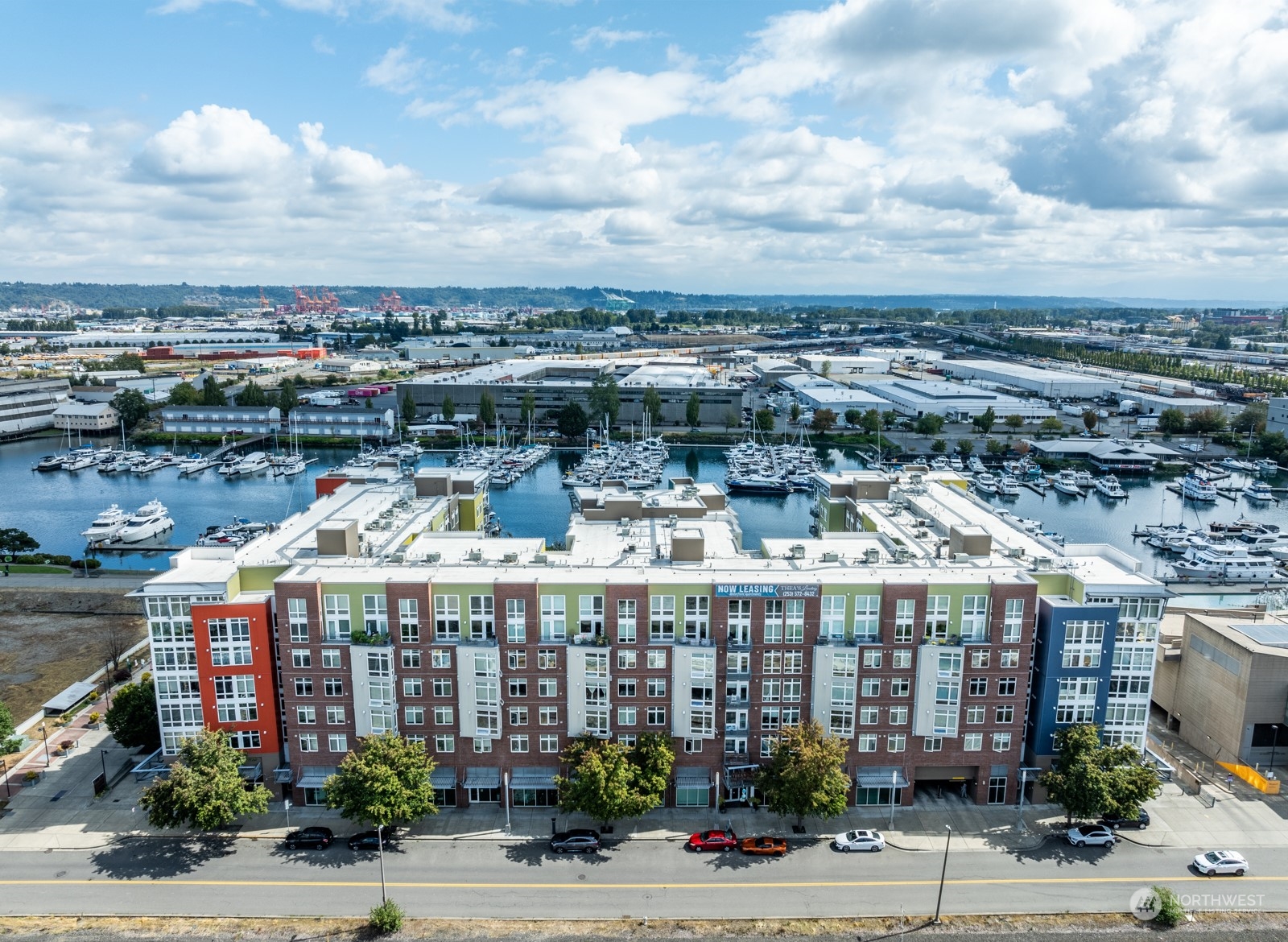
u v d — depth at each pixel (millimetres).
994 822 104875
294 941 84625
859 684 104375
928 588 102062
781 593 101750
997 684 104750
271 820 104938
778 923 87375
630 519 133500
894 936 85562
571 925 86938
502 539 123875
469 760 106250
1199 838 102062
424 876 94625
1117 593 103188
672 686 103938
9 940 84188
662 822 104688
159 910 89125
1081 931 86375
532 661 103562
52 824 103938
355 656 102562
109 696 136750
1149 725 129625
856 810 107125
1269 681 113250
